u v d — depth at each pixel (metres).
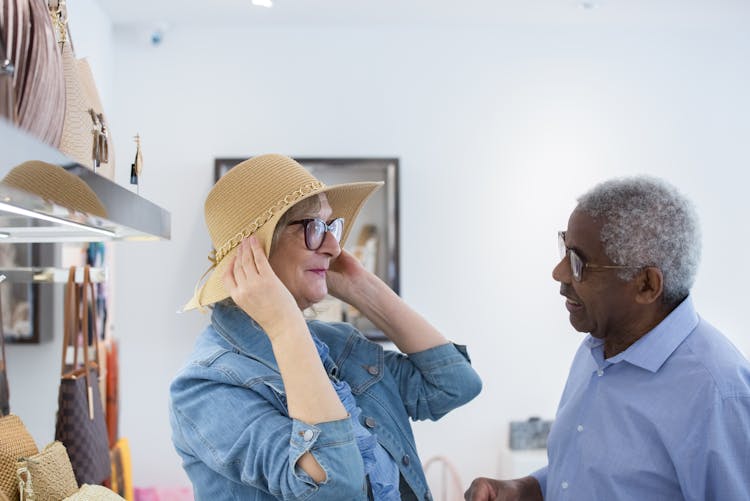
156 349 3.55
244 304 1.24
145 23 3.54
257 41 3.63
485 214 3.67
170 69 3.59
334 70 3.65
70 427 1.90
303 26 3.64
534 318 3.68
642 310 1.35
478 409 3.67
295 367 1.21
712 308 3.74
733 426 1.25
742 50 3.76
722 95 3.75
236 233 1.34
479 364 3.67
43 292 2.75
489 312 3.67
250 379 1.28
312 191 1.31
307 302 1.37
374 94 3.66
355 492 1.20
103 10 3.36
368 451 1.35
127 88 3.57
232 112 3.61
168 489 3.38
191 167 3.59
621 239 1.31
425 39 3.67
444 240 3.67
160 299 3.56
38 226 1.28
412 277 3.65
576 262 1.36
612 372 1.41
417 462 1.50
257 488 1.27
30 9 1.01
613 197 1.33
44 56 1.02
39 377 2.75
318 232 1.33
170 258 3.57
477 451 3.67
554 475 1.50
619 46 3.72
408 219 3.66
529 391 3.68
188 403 1.29
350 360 1.51
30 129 1.01
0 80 0.78
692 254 1.33
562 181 3.70
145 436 3.54
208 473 1.32
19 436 1.61
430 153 3.67
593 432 1.41
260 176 1.35
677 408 1.30
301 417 1.20
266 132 3.62
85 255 2.99
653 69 3.73
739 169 3.75
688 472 1.27
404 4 3.35
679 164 3.73
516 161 3.68
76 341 2.03
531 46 3.70
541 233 3.69
